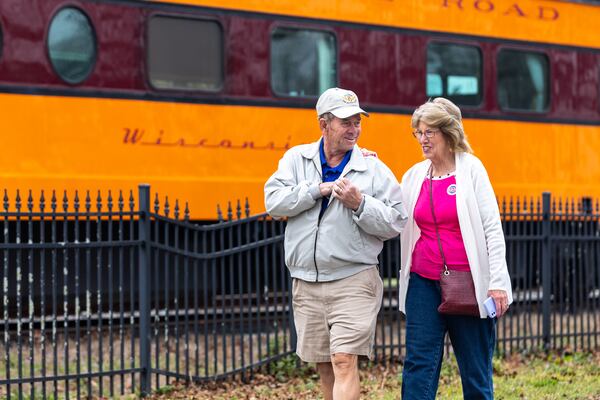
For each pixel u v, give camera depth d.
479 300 6.87
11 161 12.54
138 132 13.41
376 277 7.14
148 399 9.73
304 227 7.01
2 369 11.34
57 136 12.85
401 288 7.32
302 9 14.77
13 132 12.58
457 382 10.42
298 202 6.89
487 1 16.69
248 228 10.57
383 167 7.17
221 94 14.05
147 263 9.87
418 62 15.84
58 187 12.80
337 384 6.92
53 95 12.84
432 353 7.07
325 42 15.00
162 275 13.84
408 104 15.73
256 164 14.34
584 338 13.51
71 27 13.02
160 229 13.68
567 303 13.04
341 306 7.00
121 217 9.76
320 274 7.02
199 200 13.80
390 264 11.75
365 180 7.05
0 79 12.53
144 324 9.89
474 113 16.53
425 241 7.08
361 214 6.80
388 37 15.55
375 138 15.41
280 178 7.12
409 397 7.06
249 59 14.30
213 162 13.97
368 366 11.18
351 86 15.19
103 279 13.63
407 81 15.73
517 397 9.75
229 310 13.97
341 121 7.00
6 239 9.20
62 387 10.84
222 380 10.39
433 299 7.10
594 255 13.48
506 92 16.92
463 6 16.39
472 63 16.53
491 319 7.12
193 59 13.87
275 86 14.53
